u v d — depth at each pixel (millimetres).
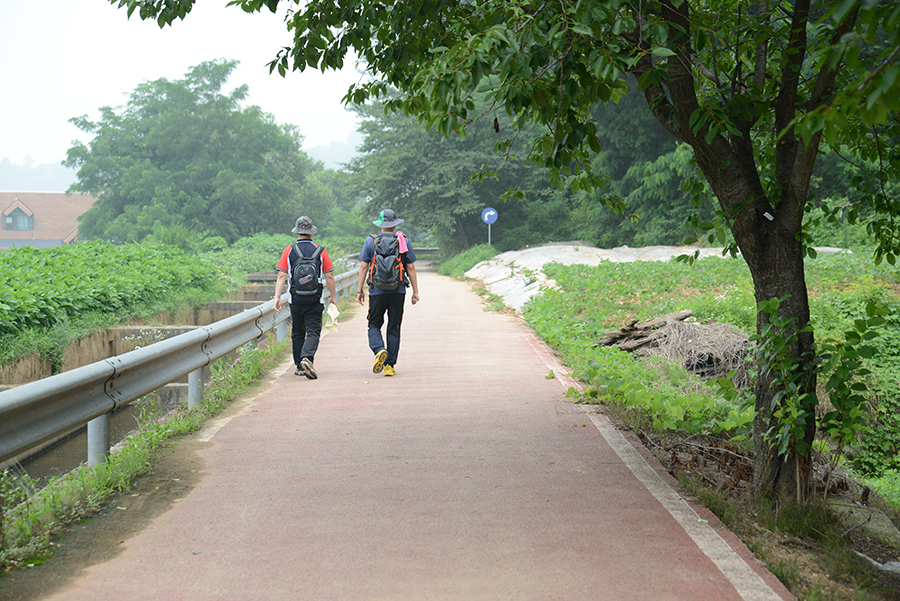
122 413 9070
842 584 3352
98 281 14602
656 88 4496
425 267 44625
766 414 4309
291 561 3439
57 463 8117
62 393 4148
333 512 4113
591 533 3781
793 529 3938
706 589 3119
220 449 5484
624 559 3443
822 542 3836
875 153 5125
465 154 37312
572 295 14750
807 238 5113
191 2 5859
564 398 7316
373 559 3457
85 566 3391
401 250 8453
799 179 4168
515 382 8172
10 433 3738
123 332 12617
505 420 6387
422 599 3039
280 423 6305
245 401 7234
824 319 11438
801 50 4289
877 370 9695
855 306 11805
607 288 15305
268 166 64438
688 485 4574
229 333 7902
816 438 8164
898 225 5328
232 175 57562
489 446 5539
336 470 4938
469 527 3871
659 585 3158
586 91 4117
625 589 3121
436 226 41656
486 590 3117
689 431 6188
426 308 16594
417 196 38875
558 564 3387
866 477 8188
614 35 3812
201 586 3174
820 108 2402
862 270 14836
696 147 4426
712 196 5543
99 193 62156
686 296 14125
